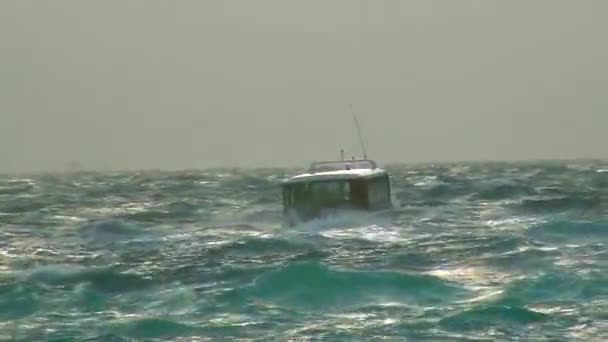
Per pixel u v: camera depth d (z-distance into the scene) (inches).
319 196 5255.9
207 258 4347.9
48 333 2999.5
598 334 2822.3
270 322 3058.6
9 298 3508.9
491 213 6161.4
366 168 5644.7
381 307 3211.1
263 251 4493.1
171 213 7037.4
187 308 3302.2
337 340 2815.0
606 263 3912.4
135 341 2896.2
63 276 3924.7
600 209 6200.8
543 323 2942.9
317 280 3496.6
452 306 3193.9
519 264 3949.3
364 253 4350.4
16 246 5098.4
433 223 5447.8
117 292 3629.4
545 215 6003.9
